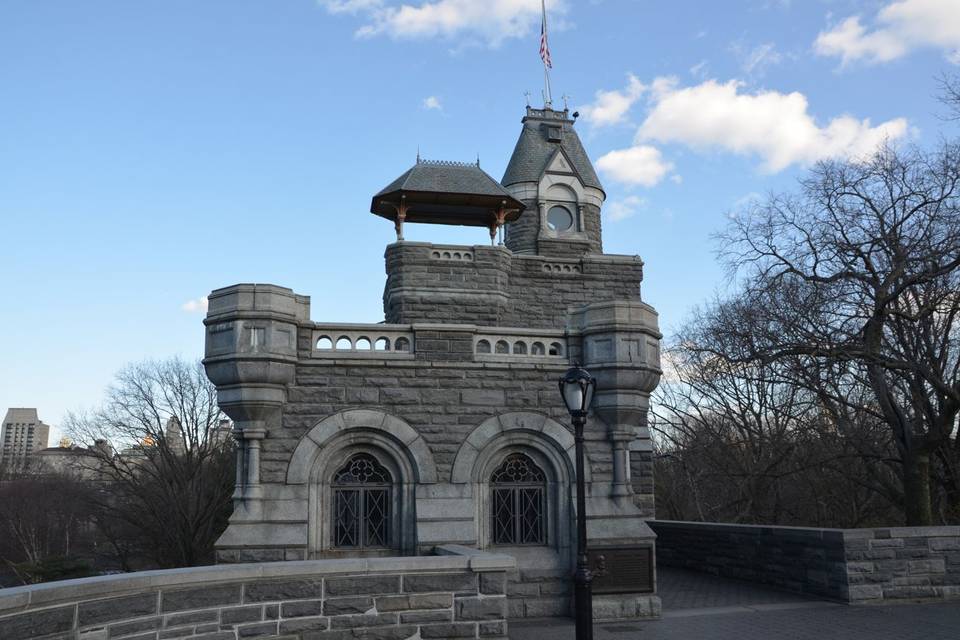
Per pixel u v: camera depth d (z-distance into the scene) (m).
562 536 14.66
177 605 9.52
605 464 15.02
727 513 41.88
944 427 21.36
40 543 59.50
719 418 42.91
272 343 13.63
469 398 14.74
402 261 25.00
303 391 14.10
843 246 22.48
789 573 17.55
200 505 48.88
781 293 24.88
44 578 45.28
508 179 32.56
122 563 53.47
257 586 10.30
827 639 12.26
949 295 22.91
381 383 14.45
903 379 24.69
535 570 14.45
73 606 8.28
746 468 35.38
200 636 9.66
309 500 13.79
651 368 15.05
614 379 14.86
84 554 59.72
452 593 11.20
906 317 21.77
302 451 13.84
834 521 35.19
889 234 22.17
